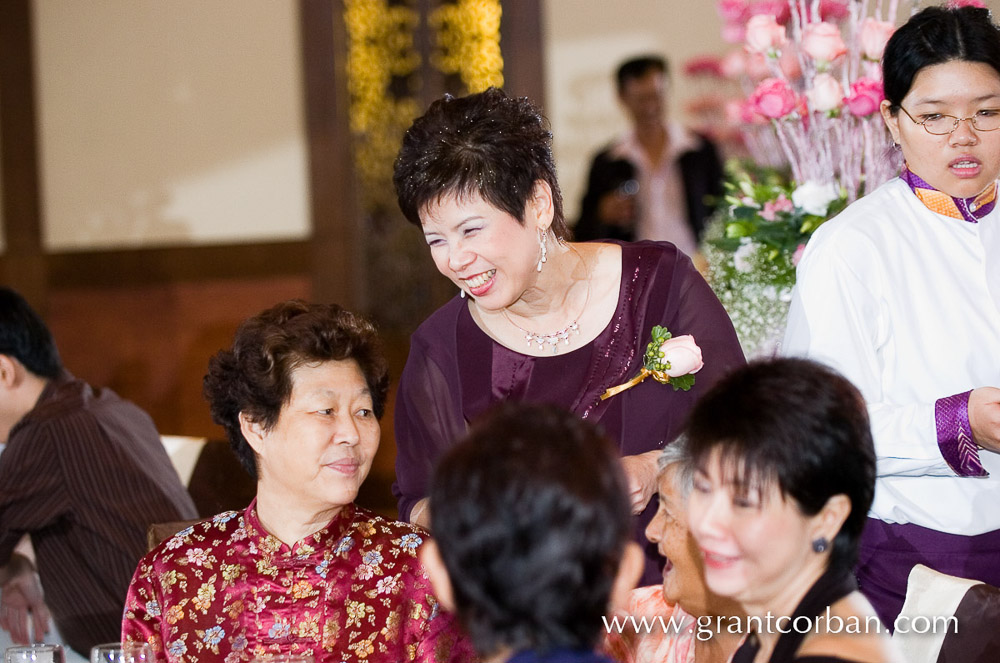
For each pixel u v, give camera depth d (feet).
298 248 27.12
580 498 3.49
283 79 26.89
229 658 6.19
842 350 6.73
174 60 26.81
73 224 27.17
